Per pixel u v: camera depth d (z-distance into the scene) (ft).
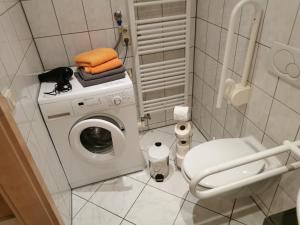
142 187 6.04
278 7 3.70
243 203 5.46
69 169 5.82
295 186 4.12
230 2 4.94
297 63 3.51
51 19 5.61
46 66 6.14
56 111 4.90
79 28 5.90
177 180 6.15
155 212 5.43
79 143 5.39
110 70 5.30
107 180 6.33
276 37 3.85
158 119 8.05
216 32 5.74
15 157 2.93
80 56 5.54
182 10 6.35
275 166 4.37
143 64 6.76
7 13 4.01
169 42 6.54
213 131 6.98
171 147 7.33
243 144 4.94
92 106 5.06
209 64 6.40
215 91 6.38
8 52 3.58
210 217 5.23
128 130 5.65
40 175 3.44
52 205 3.67
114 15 5.97
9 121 2.77
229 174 4.21
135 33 6.12
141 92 7.06
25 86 4.12
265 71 4.26
